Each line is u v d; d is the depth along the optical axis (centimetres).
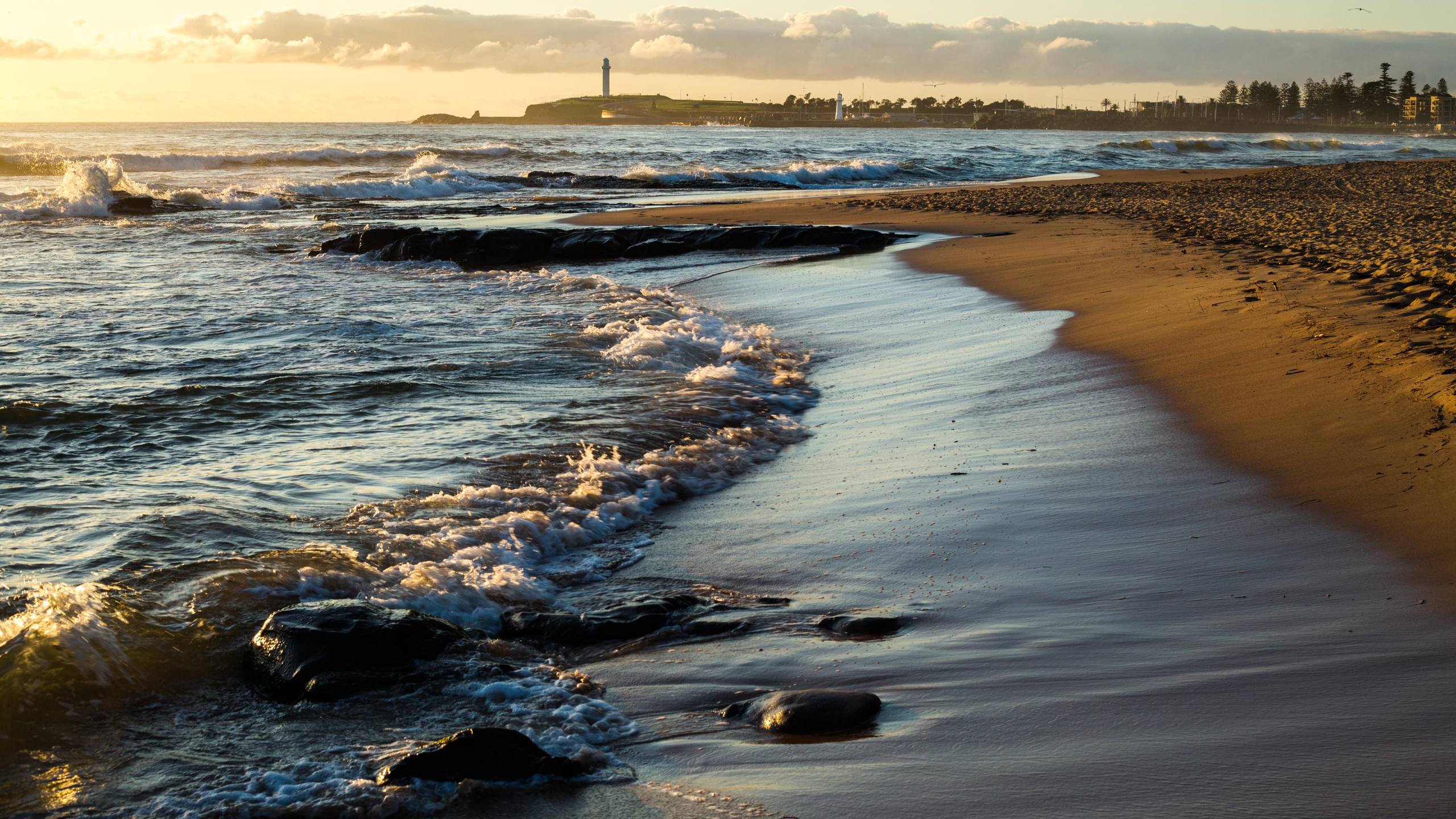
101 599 505
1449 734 337
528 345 1241
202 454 816
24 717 407
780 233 2262
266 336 1307
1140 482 657
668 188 4606
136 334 1318
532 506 687
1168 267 1494
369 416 928
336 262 2191
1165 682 397
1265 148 9331
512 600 546
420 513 672
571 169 5369
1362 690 373
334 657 447
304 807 351
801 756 364
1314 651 411
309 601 512
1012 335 1163
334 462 789
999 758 350
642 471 761
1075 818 309
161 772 381
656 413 925
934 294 1498
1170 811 308
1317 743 339
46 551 600
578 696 431
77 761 388
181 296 1661
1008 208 2873
